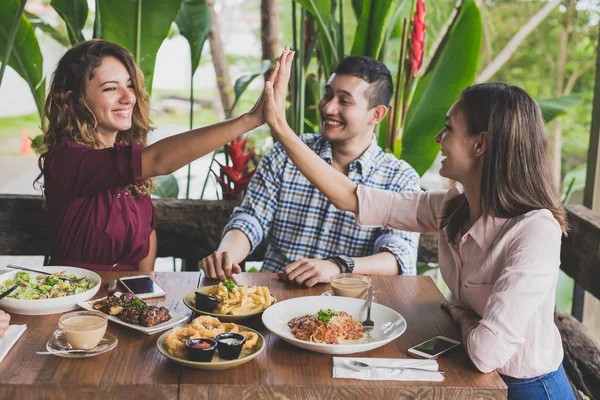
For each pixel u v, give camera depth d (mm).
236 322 1743
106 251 2301
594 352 2455
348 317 1663
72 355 1490
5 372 1419
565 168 7012
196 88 7383
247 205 2588
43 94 3039
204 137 1890
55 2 2912
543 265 1567
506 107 1644
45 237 2912
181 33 3057
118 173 1972
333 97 2477
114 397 1386
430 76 3141
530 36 6973
